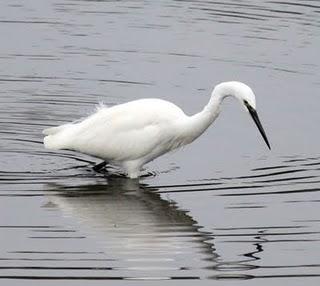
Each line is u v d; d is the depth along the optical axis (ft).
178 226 44.78
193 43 74.64
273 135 58.08
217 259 41.50
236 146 56.44
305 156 54.75
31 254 41.29
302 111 61.93
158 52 72.79
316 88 66.08
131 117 51.67
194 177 51.57
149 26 78.38
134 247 42.34
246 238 43.62
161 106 52.03
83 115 61.57
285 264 40.96
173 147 52.75
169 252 42.09
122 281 39.17
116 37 75.82
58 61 70.85
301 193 49.03
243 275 39.96
